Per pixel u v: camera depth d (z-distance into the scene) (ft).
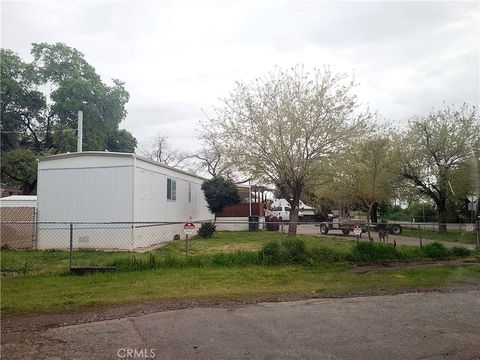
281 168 54.75
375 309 20.93
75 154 49.39
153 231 55.01
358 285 26.91
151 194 54.44
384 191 78.74
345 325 18.04
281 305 21.74
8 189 103.60
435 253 39.14
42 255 41.55
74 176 49.60
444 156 76.23
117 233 48.11
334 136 54.13
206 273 29.96
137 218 49.24
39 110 112.37
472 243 43.98
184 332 16.97
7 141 108.68
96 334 16.69
